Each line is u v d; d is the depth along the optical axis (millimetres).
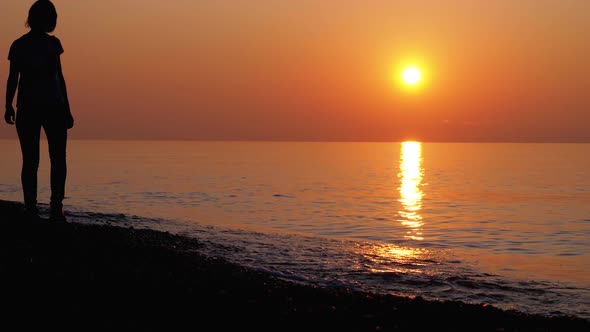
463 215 26969
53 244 7473
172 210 25672
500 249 16594
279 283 7219
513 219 25594
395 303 6570
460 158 135375
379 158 131625
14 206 9742
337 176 59781
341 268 10617
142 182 44781
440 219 25062
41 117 7969
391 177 59344
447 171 74125
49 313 5145
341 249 12750
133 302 5648
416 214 27000
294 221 23031
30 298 5430
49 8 7914
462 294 9461
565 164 100062
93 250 7477
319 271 10227
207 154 154375
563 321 6477
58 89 8039
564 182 53938
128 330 4945
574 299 9539
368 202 32812
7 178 42969
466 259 13219
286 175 60062
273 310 5840
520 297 9539
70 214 14875
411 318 6055
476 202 34125
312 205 30266
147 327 5070
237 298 6109
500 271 11898
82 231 8523
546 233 20734
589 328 6336
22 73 7871
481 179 57625
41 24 7895
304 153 178500
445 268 11484
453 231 20938
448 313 6305
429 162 108062
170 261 7645
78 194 33219
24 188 8336
